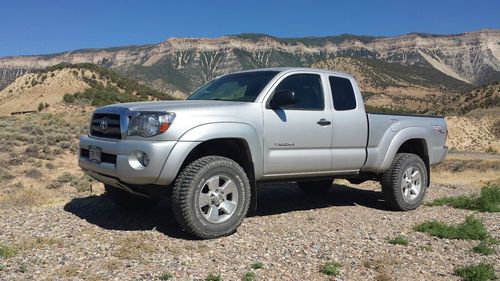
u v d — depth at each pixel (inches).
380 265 192.5
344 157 277.0
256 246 211.9
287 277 176.7
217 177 223.5
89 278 166.6
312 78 272.4
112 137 232.2
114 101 4473.4
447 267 195.6
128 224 241.3
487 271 185.5
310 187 348.8
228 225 225.1
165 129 214.2
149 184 224.2
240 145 240.5
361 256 203.8
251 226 245.8
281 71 262.7
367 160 288.5
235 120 232.1
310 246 214.2
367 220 269.7
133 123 218.7
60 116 2249.0
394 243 223.6
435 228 247.4
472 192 397.7
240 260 192.2
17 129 1243.2
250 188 242.1
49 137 1072.8
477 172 1075.9
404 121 311.6
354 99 286.8
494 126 4628.4
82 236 216.8
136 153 215.8
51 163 838.5
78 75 5743.1
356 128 281.7
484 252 214.4
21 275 168.4
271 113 246.2
